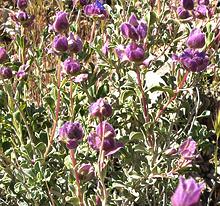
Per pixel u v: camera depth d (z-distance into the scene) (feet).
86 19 3.15
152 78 2.57
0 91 2.16
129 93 2.09
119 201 2.09
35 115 2.22
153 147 2.04
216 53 2.45
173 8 2.38
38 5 3.22
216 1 2.56
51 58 2.69
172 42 2.45
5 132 2.25
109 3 3.52
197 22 2.40
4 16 3.09
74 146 1.68
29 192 1.94
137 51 1.88
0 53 1.98
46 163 2.02
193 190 1.23
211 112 2.68
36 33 3.00
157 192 2.21
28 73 2.27
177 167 1.94
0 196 2.22
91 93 2.18
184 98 2.27
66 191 2.06
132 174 2.06
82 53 2.19
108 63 2.21
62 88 2.08
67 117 2.17
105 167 1.71
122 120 2.28
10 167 2.16
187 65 1.95
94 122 2.18
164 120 2.34
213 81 2.73
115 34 2.39
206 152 2.48
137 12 2.68
